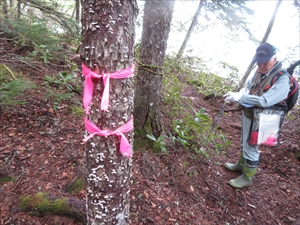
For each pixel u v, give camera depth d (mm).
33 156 2438
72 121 3094
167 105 4301
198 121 3023
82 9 1253
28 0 4598
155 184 2553
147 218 2154
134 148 2924
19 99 3143
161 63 2941
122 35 1250
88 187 1594
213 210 2516
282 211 2777
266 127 2557
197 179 2836
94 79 1305
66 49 5191
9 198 1974
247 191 2939
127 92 1389
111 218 1661
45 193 2027
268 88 2486
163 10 2689
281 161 3754
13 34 4402
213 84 6664
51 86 3662
